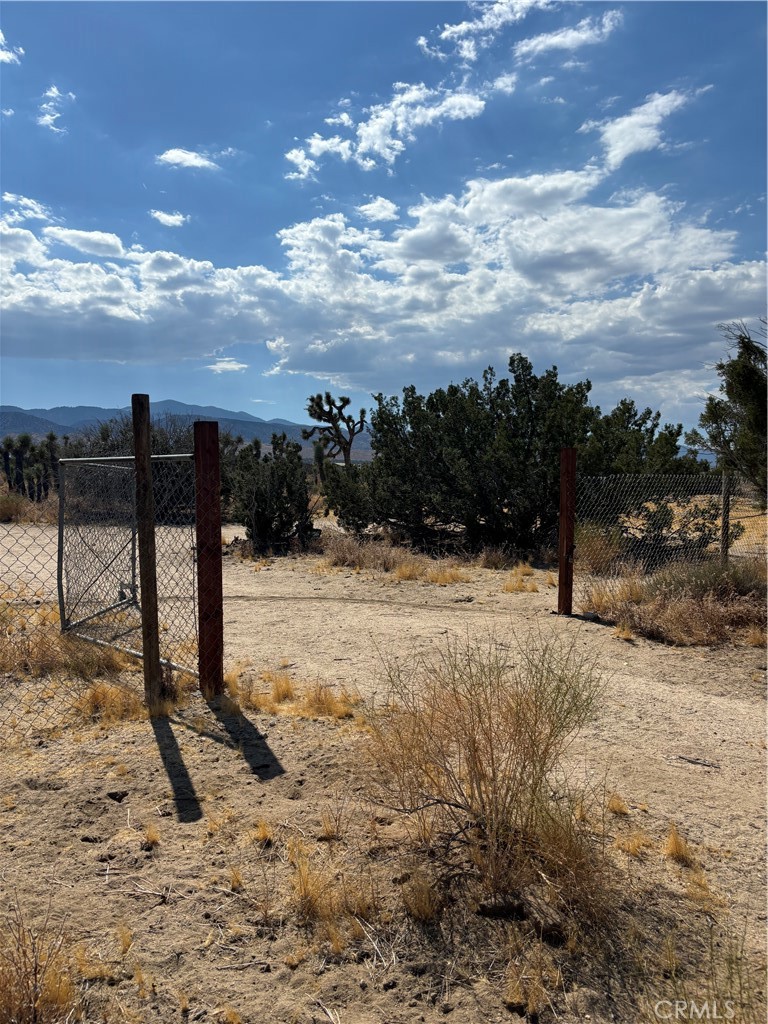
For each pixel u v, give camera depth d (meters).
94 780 4.16
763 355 10.90
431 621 8.66
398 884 3.18
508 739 3.40
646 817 3.86
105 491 8.13
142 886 3.15
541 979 2.61
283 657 6.94
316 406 32.47
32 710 5.34
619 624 8.25
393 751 3.68
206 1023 2.41
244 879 3.21
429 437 15.83
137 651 6.88
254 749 4.64
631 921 2.93
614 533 12.49
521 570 12.30
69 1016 2.39
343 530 18.33
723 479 10.65
